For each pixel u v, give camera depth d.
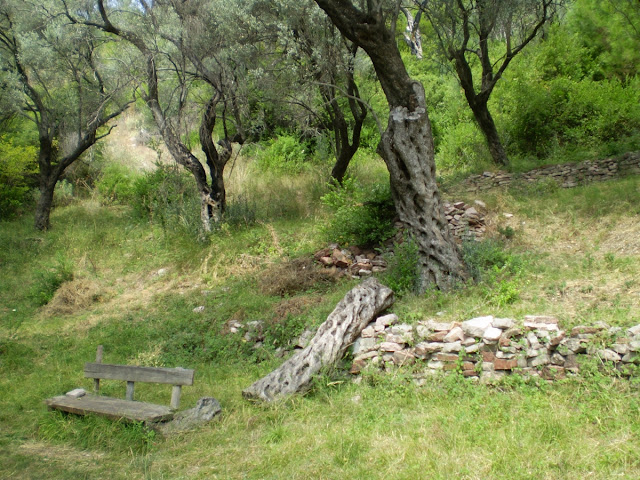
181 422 4.96
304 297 8.02
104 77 13.78
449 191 12.08
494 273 6.90
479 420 4.38
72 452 4.77
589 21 16.08
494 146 13.36
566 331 5.04
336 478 3.83
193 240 11.50
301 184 14.63
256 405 5.34
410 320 5.95
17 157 16.23
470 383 5.09
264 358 7.09
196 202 12.80
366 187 13.12
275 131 17.61
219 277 10.16
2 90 13.36
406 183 7.31
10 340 8.40
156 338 8.12
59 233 13.84
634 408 4.19
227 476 4.08
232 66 11.35
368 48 7.11
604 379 4.57
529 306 5.90
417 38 20.28
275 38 10.85
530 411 4.41
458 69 12.66
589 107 14.12
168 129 11.76
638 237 7.79
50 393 6.29
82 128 14.58
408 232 7.41
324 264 9.28
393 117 7.23
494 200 10.52
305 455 4.23
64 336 8.70
